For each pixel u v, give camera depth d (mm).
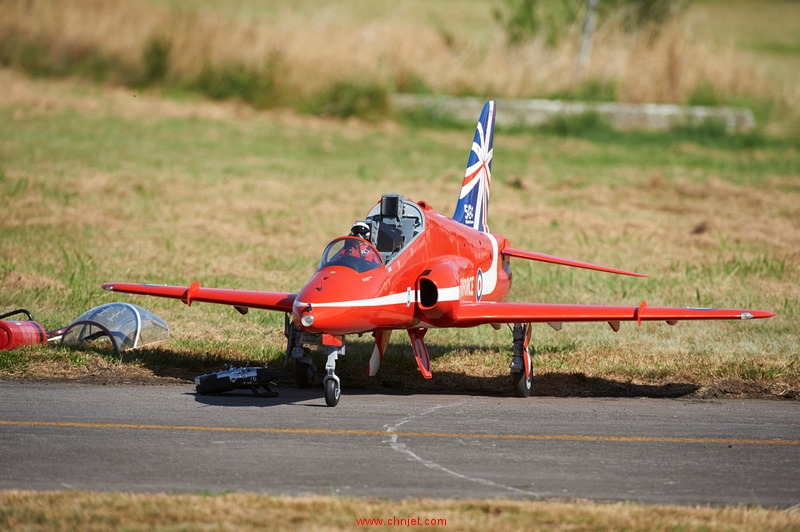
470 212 49438
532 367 41875
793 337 47031
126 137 114375
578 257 68125
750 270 63344
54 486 26078
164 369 41156
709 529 22938
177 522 22812
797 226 79938
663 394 39281
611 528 22938
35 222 72125
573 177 103812
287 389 39562
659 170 109000
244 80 141875
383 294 35406
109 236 69500
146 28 151250
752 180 102875
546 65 145250
